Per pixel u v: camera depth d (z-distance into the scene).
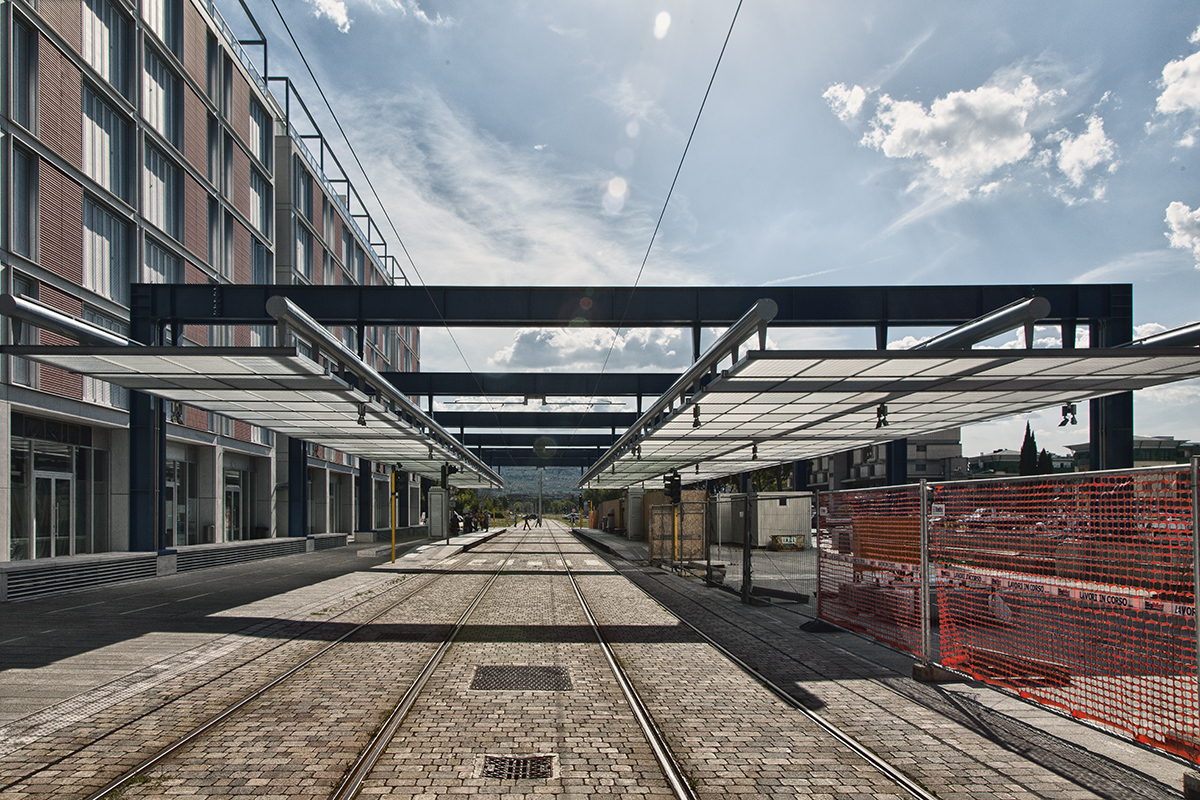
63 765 5.45
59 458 19.59
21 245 17.42
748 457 32.75
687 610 14.14
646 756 5.73
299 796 4.89
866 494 12.05
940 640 9.02
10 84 16.89
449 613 13.53
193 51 26.69
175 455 26.19
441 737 6.14
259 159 33.53
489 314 20.44
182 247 25.64
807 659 9.45
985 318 12.48
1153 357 12.03
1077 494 7.41
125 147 22.23
